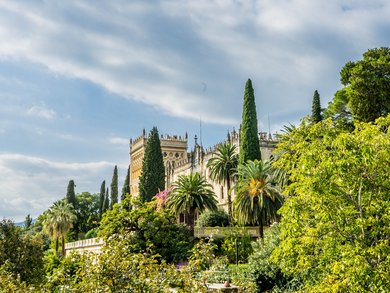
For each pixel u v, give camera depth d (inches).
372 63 1621.6
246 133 2415.1
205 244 550.0
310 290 660.1
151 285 430.6
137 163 5438.0
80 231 4453.7
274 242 1074.1
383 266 530.9
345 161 542.9
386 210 576.4
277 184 2047.2
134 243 1427.2
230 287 884.6
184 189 2213.3
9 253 1211.9
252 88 2487.7
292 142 781.3
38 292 458.6
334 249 619.2
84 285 415.2
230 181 2915.8
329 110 1926.7
